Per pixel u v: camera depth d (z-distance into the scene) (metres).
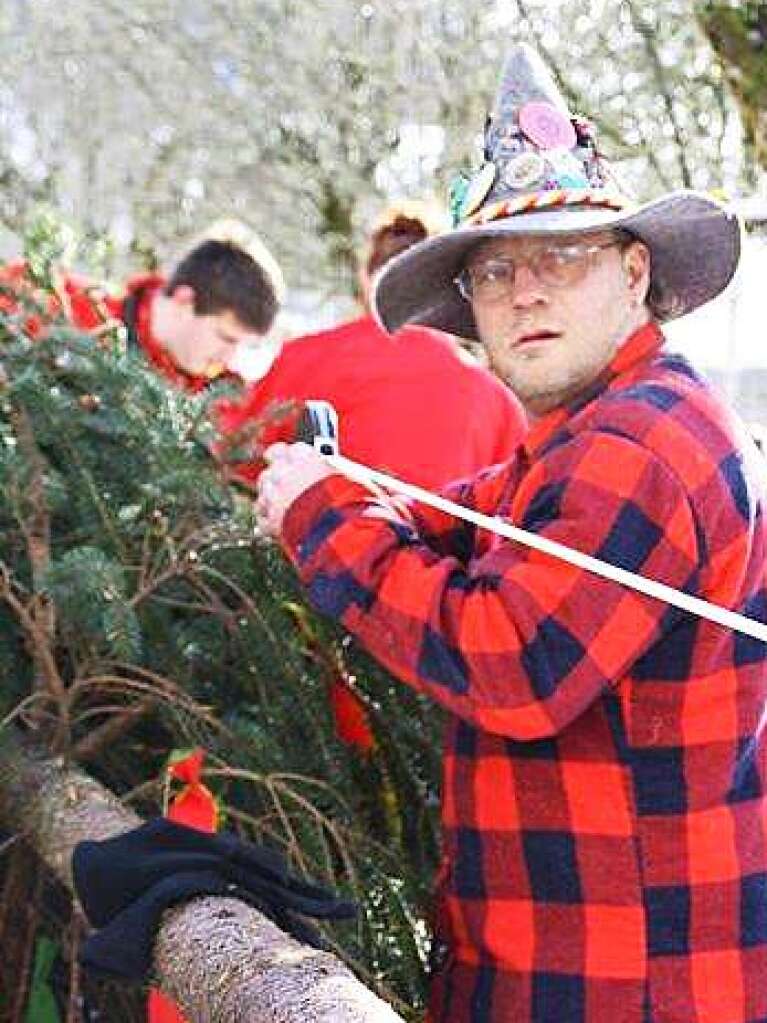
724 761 1.99
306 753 2.51
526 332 2.11
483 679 1.92
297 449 2.11
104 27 9.84
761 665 2.02
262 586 2.53
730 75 5.50
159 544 2.56
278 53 9.77
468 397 3.26
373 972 2.40
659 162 8.74
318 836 2.39
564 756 1.99
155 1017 2.10
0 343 2.65
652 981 1.96
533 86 2.19
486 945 2.06
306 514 2.06
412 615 1.97
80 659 2.53
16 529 2.54
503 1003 2.03
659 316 2.31
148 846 2.01
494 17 9.31
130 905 1.98
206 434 2.62
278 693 2.53
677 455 1.94
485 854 2.06
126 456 2.57
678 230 2.15
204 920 1.89
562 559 1.91
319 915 2.00
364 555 2.01
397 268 2.31
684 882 1.97
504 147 2.16
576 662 1.89
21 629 2.53
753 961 1.99
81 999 2.59
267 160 9.84
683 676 1.97
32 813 2.39
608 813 1.98
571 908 1.99
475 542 2.30
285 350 3.28
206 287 3.29
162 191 9.86
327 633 2.55
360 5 9.56
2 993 2.58
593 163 2.17
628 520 1.91
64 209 9.25
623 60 8.73
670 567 1.92
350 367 3.20
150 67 9.88
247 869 2.02
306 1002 1.70
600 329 2.12
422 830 2.59
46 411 2.51
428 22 9.45
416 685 2.00
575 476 1.95
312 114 9.73
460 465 3.22
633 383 2.08
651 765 1.97
